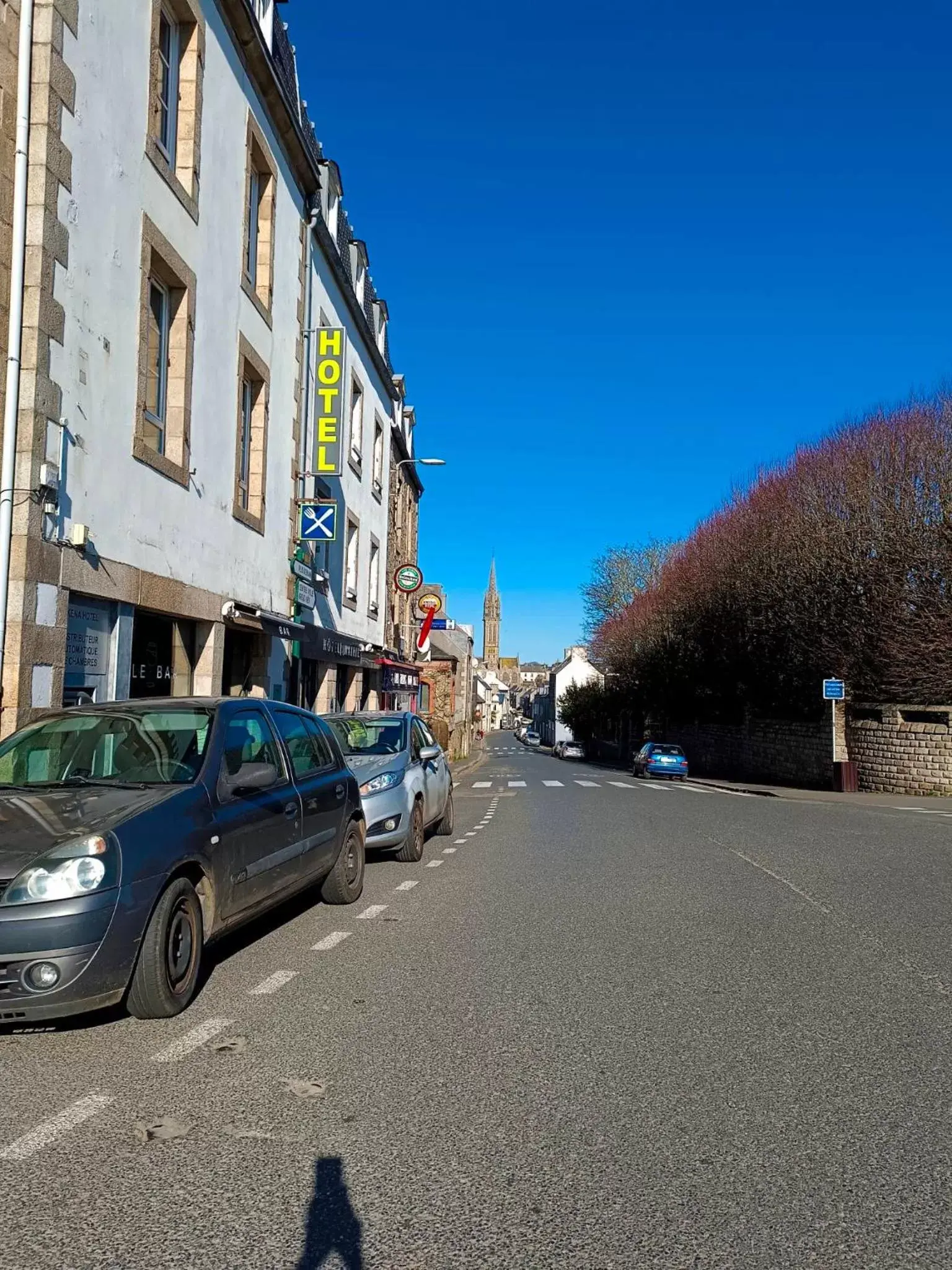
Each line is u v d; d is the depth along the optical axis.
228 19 14.06
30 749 6.16
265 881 6.44
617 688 55.31
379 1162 3.60
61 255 9.51
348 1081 4.39
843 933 7.50
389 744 11.69
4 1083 4.37
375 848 10.91
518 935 7.36
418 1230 3.13
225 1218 3.19
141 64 11.26
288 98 17.05
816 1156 3.68
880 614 25.19
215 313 13.96
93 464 10.23
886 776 25.19
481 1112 4.05
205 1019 5.28
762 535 30.44
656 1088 4.34
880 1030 5.18
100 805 5.30
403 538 35.19
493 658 199.62
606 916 8.09
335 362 19.44
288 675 18.34
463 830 15.04
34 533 9.06
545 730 117.00
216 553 14.19
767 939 7.29
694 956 6.77
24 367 9.06
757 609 31.08
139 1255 2.98
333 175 21.19
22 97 9.06
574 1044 4.93
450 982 6.06
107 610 10.93
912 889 9.45
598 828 15.29
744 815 17.84
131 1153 3.67
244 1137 3.80
